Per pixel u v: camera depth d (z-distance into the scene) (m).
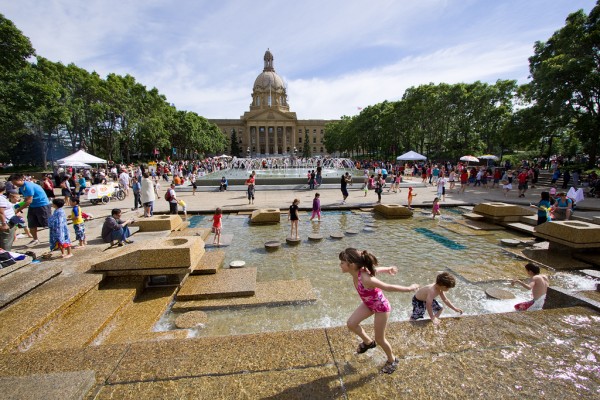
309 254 9.34
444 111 46.47
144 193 12.92
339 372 3.28
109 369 3.37
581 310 4.45
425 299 4.57
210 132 94.69
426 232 11.89
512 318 4.26
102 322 5.07
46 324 4.80
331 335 3.94
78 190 19.09
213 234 11.64
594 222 11.20
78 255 7.68
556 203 11.93
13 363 3.48
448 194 21.33
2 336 4.23
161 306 6.01
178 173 34.38
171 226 11.04
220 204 17.64
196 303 6.19
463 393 2.96
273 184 25.45
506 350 3.59
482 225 12.74
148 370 3.34
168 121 60.25
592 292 5.29
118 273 6.59
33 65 36.31
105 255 6.98
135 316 5.65
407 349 3.62
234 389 3.05
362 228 12.56
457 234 11.57
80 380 3.02
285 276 7.70
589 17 25.33
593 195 19.52
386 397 2.93
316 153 132.88
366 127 68.69
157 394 3.00
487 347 3.64
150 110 56.22
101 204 17.81
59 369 3.38
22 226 9.91
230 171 46.44
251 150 121.81
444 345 3.69
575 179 22.36
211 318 5.70
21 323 4.57
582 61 23.50
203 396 2.96
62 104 36.62
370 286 3.20
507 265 8.30
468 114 46.22
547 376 3.17
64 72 40.22
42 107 31.75
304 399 2.91
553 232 8.82
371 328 4.10
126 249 7.00
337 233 11.51
